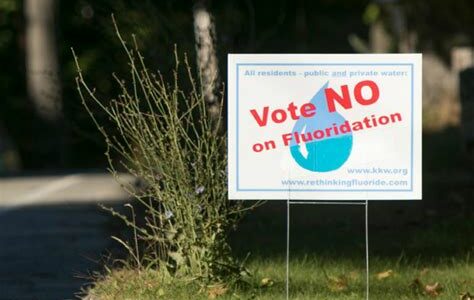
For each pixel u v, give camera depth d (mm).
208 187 11445
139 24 15188
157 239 11625
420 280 12320
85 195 21719
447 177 21438
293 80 10648
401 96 10594
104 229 16781
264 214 17000
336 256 13852
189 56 14539
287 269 11133
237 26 20625
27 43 39812
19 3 43906
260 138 10688
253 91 10672
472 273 12719
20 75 44156
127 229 16125
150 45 15047
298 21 47375
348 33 47625
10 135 43188
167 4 17141
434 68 35406
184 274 11578
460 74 24125
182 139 12375
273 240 14969
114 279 12125
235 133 10703
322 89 10633
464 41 35531
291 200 11391
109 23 15711
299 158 10680
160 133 11438
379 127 10617
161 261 11719
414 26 35562
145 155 11539
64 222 17828
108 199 20797
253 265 13102
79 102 17781
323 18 47938
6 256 14789
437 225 15711
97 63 16734
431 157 24797
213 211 11453
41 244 15688
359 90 10602
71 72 39469
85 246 15328
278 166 10688
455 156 24797
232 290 11508
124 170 25016
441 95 35000
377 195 10648
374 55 10586
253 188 10719
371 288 12000
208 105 12578
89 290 12180
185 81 14055
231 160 10703
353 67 10602
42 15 39656
